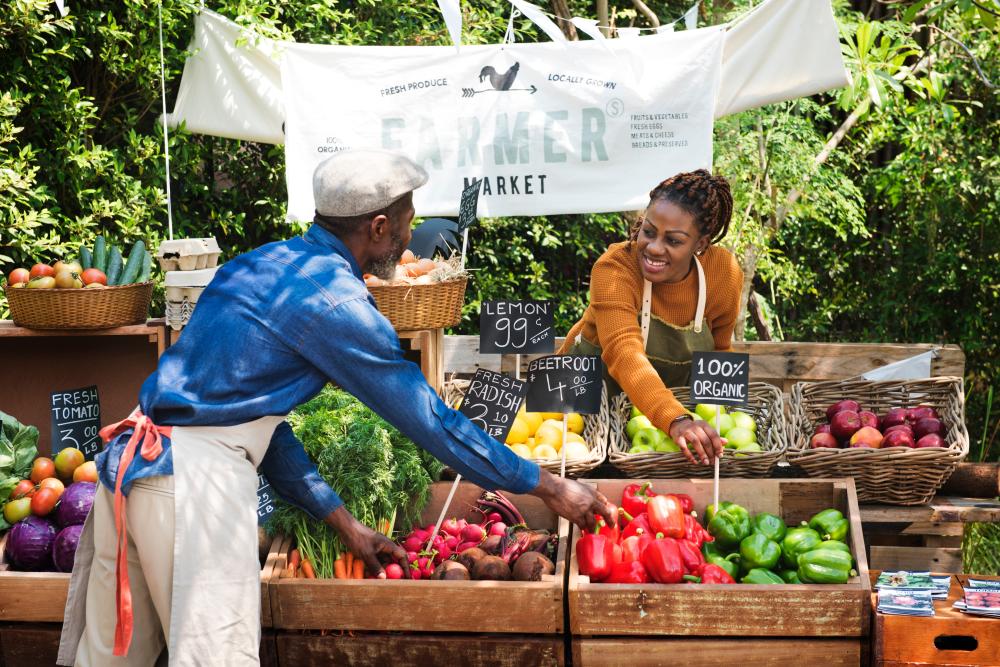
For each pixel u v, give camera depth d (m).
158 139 4.83
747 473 2.95
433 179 4.00
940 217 6.30
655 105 3.89
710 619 2.44
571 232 6.64
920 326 6.58
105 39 4.64
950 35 5.62
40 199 4.36
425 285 3.17
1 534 2.90
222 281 2.26
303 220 4.03
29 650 2.68
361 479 2.78
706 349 3.23
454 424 2.30
